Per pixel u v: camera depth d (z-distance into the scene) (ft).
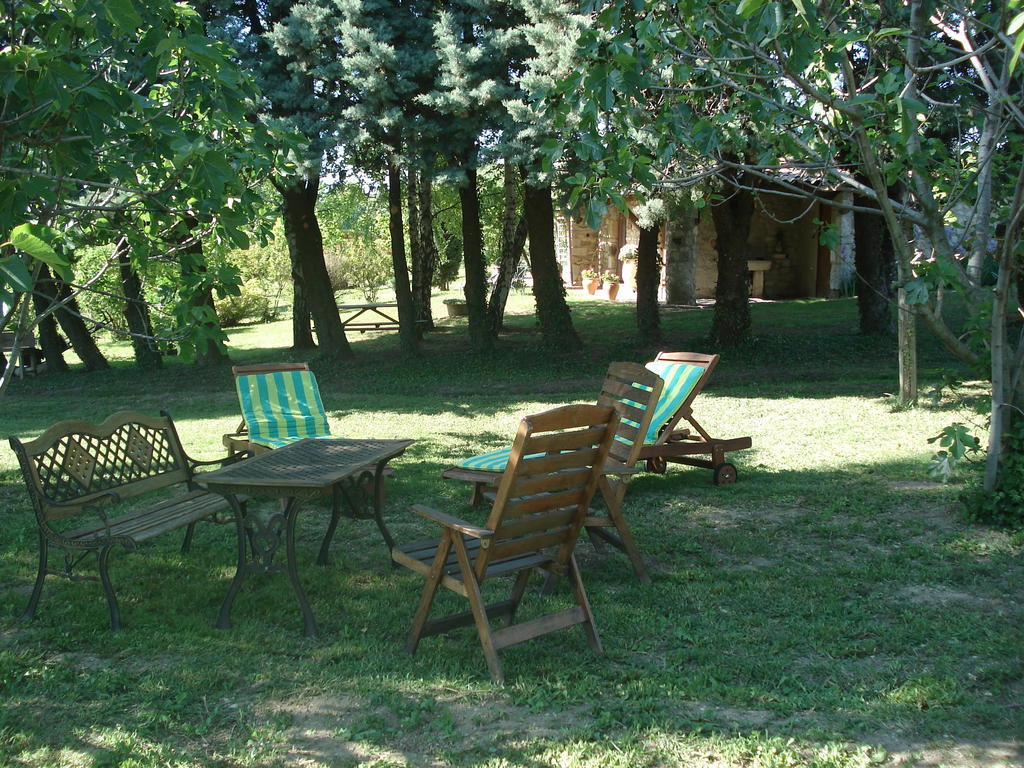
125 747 10.61
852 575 16.69
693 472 26.08
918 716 11.22
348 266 112.78
